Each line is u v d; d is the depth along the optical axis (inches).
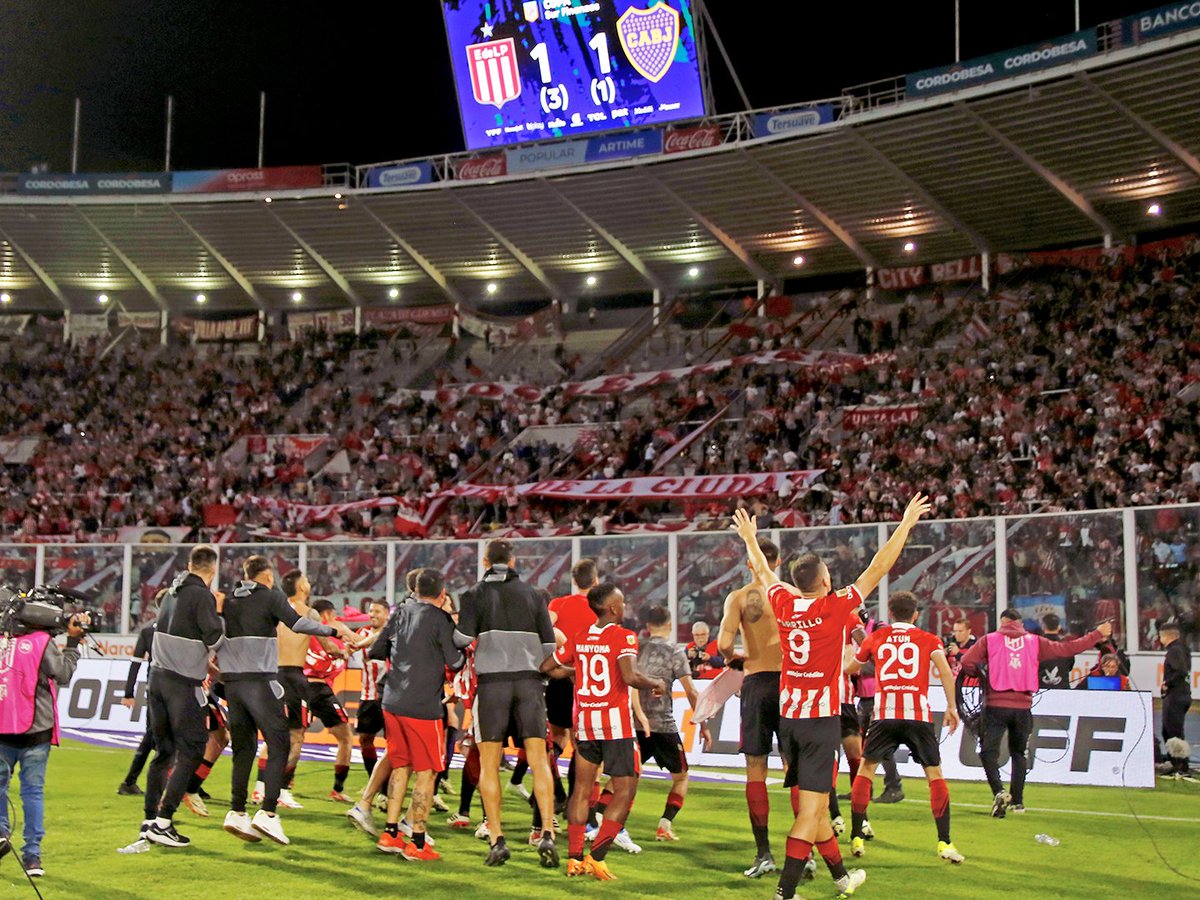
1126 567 627.2
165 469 1328.7
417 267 1390.3
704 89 1071.6
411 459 1273.4
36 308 1534.2
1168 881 331.0
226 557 872.9
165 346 1505.9
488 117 1155.9
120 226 1331.2
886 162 1045.2
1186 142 959.6
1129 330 1045.8
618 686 328.8
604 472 1182.3
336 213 1269.7
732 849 371.6
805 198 1131.3
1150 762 523.2
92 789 492.4
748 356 1219.2
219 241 1352.1
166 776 369.1
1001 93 936.3
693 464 1165.1
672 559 756.6
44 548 898.1
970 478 989.2
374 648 362.0
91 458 1355.8
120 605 881.5
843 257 1263.5
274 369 1444.4
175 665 356.5
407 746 349.4
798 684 292.7
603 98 1105.4
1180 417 933.2
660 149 1093.1
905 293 1254.9
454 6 1144.2
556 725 419.2
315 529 1195.3
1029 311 1138.0
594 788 375.6
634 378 1275.8
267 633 364.8
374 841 376.2
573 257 1325.0
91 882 310.5
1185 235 1130.0
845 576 712.4
